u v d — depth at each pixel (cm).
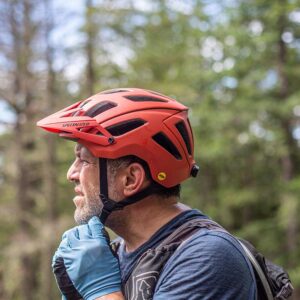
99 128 198
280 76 1384
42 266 1681
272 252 1468
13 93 1636
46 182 1691
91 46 1578
